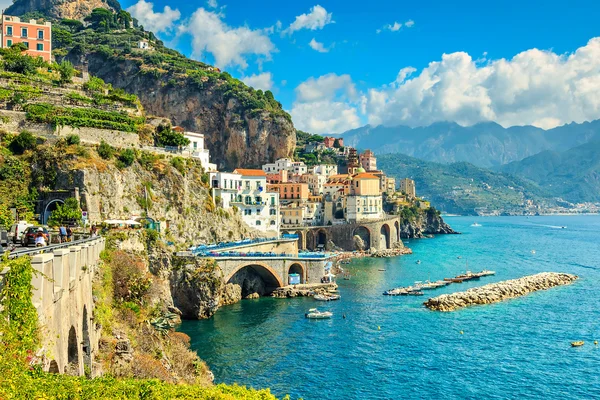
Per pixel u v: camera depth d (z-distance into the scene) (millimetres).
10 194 99688
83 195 104562
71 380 29453
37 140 109125
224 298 125688
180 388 34531
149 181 131250
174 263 112812
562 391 76812
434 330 105938
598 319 115438
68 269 38469
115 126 127125
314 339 98688
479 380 80438
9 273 26922
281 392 74188
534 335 103250
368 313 119125
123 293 74000
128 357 57219
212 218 155875
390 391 75875
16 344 26234
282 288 138375
